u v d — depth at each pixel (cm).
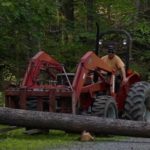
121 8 2812
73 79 1395
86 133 1268
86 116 1278
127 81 1563
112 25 2783
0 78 2278
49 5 2062
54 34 2520
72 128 1270
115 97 1526
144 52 2725
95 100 1398
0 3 1797
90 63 1402
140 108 1488
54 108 1328
